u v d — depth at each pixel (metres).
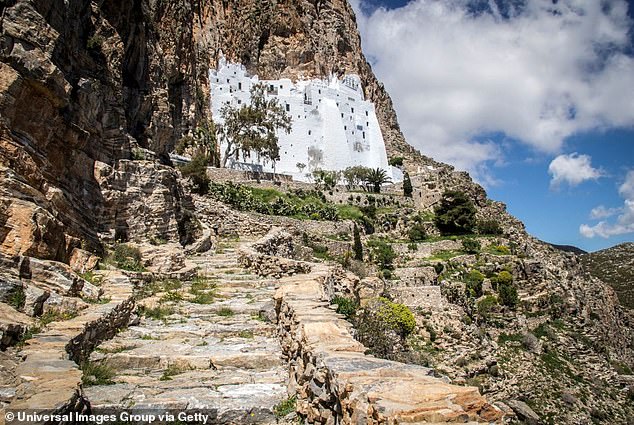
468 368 33.44
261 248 28.33
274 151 81.31
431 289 39.31
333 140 98.06
